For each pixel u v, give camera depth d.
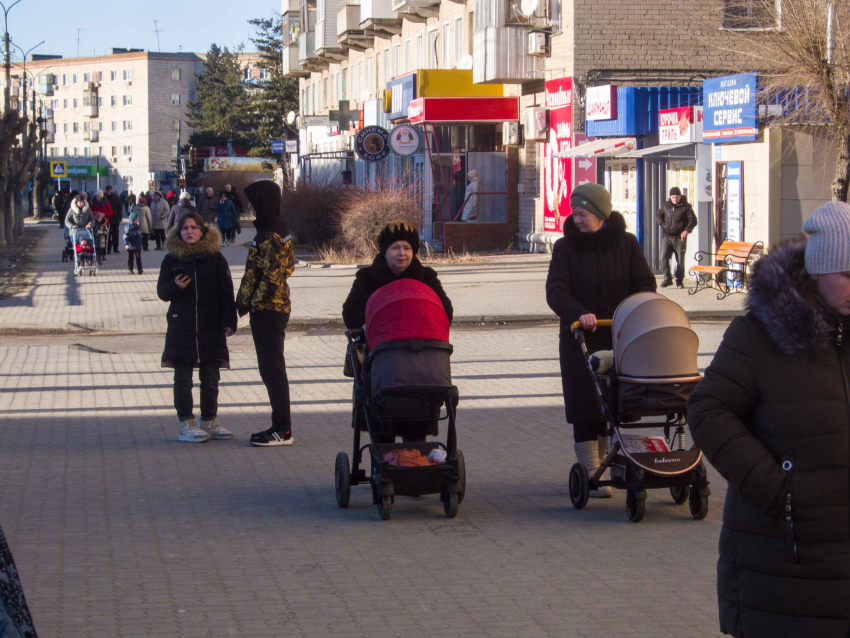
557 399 10.85
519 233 31.86
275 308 8.56
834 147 18.39
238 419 9.97
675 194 20.17
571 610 4.91
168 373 12.88
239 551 5.91
